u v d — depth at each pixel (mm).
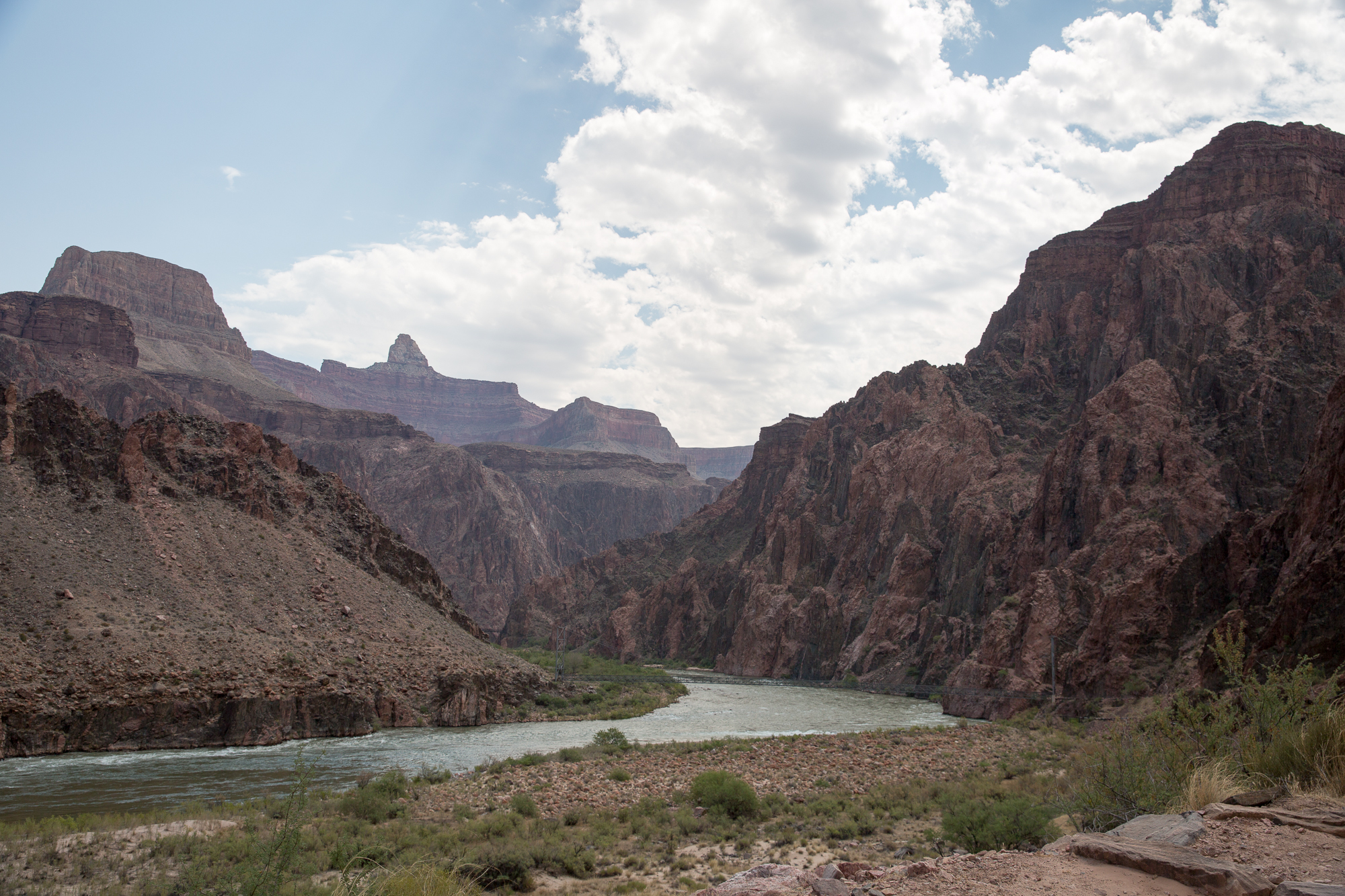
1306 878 8477
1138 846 9609
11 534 77750
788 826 37000
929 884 9234
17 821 40094
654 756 62344
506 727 89562
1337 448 60688
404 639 98375
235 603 87562
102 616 73750
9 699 63281
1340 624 46875
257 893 15484
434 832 35781
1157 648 79188
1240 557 77750
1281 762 14148
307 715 77875
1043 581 106688
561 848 32062
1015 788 42000
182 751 67312
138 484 93938
